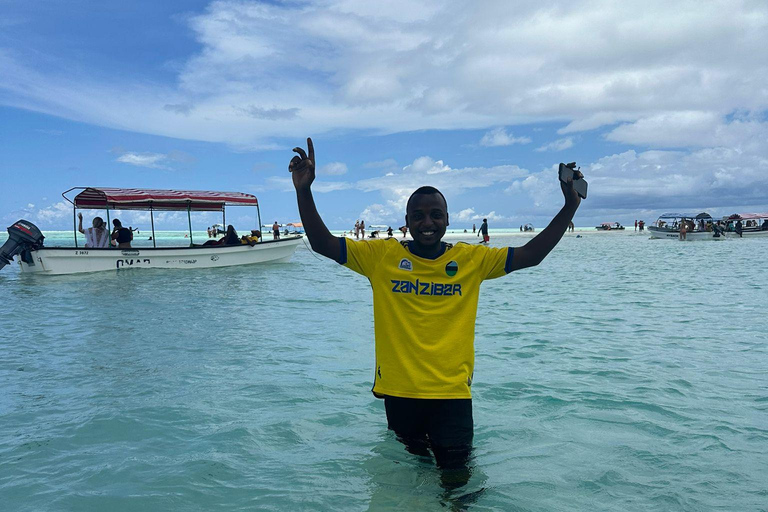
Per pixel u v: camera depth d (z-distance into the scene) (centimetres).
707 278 1477
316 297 1142
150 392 458
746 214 5100
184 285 1402
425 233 290
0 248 1585
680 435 353
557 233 290
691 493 271
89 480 289
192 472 298
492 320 835
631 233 7644
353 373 520
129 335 718
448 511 253
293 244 2305
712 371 517
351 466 305
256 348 635
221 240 2139
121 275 1688
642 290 1226
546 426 372
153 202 2023
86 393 456
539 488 277
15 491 276
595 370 523
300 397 442
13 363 565
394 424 309
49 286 1370
